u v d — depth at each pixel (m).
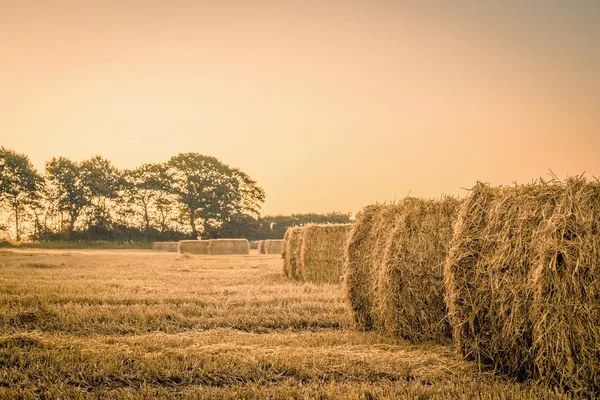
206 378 5.89
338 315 9.77
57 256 33.06
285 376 5.96
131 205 75.81
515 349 5.89
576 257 5.39
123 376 5.91
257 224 77.69
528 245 5.79
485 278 6.18
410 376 6.01
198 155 76.38
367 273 8.84
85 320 9.16
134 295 12.24
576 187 5.61
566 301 5.41
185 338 7.72
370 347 7.32
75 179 74.50
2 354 6.55
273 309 10.34
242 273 20.09
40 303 10.80
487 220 6.30
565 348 5.39
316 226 16.61
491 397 5.18
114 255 39.44
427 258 7.72
